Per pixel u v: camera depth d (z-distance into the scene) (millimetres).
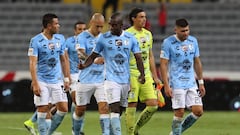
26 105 69938
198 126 51625
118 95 33594
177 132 35562
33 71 34312
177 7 95312
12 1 97062
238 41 92250
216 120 57781
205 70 88625
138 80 35281
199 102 35625
